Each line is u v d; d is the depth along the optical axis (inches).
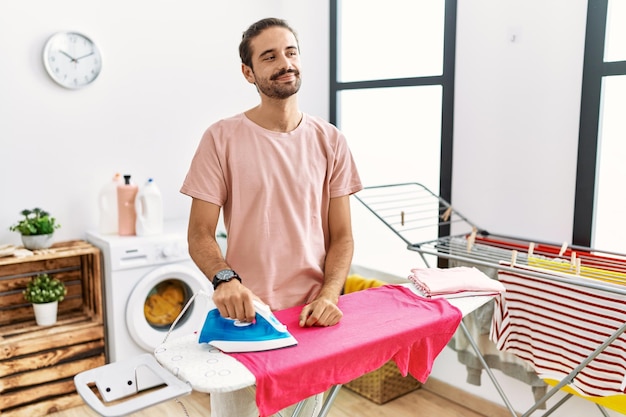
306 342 50.6
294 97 60.0
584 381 72.1
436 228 112.8
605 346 65.2
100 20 117.9
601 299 69.4
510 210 98.0
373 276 118.9
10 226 112.3
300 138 61.2
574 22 87.2
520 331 79.4
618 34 85.5
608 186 89.0
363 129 131.1
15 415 102.3
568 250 85.2
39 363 104.6
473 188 103.4
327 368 48.5
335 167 64.5
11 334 105.4
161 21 125.1
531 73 93.2
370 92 128.0
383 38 123.7
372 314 57.8
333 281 60.6
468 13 101.7
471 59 101.9
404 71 119.7
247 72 59.9
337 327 54.2
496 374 101.1
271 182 59.3
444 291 62.9
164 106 127.6
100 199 115.5
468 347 95.2
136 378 46.3
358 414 105.8
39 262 115.0
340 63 135.2
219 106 135.3
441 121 107.7
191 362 47.0
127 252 108.2
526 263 78.5
